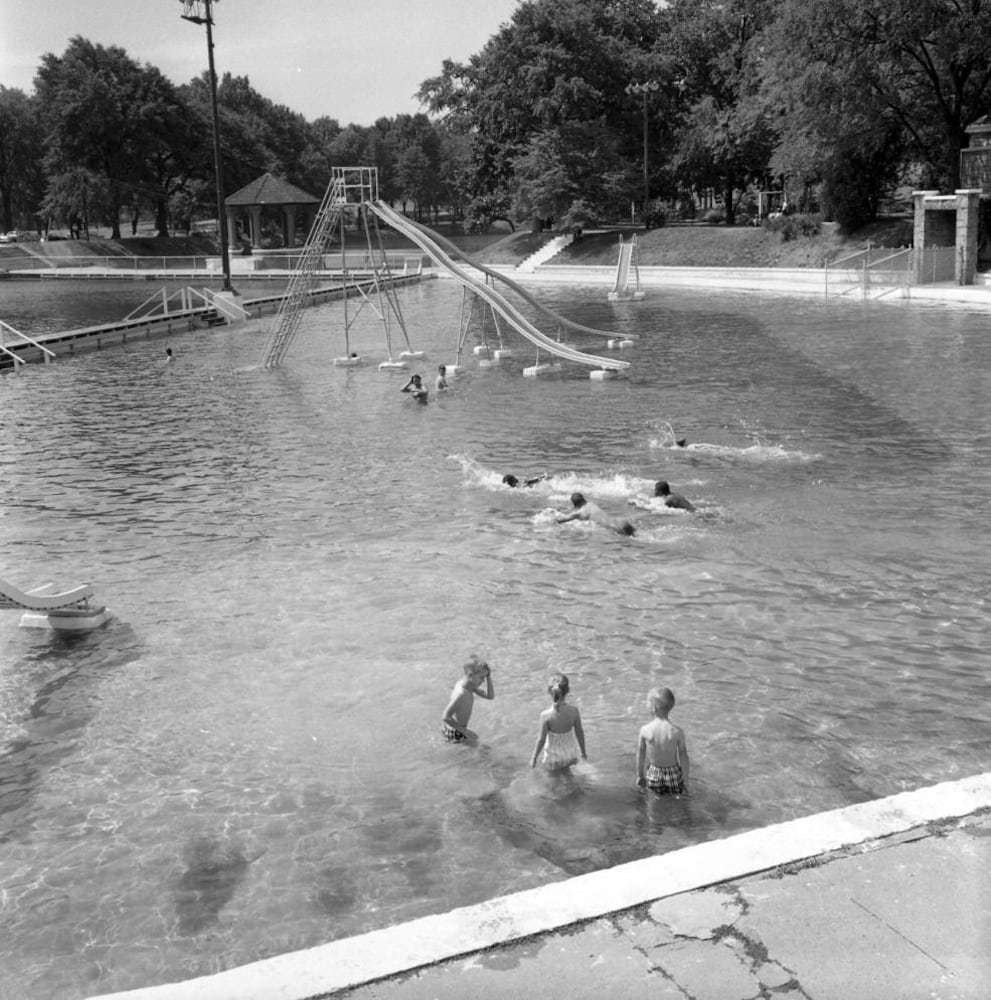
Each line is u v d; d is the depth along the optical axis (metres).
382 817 8.75
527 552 15.38
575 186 76.69
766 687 10.94
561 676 9.40
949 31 48.34
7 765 9.79
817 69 51.09
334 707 10.76
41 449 23.34
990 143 47.56
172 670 11.75
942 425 22.58
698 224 82.25
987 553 14.66
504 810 8.80
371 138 137.12
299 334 44.94
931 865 6.40
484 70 83.75
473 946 5.83
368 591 14.00
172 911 7.60
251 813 8.86
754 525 16.28
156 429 25.27
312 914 7.52
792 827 6.86
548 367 31.80
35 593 13.41
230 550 15.90
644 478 19.23
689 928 5.92
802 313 44.81
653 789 8.92
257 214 88.88
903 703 10.50
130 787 9.34
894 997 5.34
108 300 67.12
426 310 54.66
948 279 49.88
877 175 59.62
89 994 6.78
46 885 7.95
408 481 19.59
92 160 98.56
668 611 13.05
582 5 80.56
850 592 13.45
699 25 82.31
